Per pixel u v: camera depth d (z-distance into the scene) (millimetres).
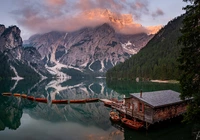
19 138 28438
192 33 18672
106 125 35438
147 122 30266
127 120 33344
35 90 102438
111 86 119375
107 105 56094
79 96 77938
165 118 31156
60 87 128375
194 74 18906
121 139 27672
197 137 27109
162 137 27922
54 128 33875
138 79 159000
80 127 34406
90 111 49344
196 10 18547
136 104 32969
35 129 33344
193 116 19234
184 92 20000
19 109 53031
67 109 52750
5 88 105375
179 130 30234
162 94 35281
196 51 19141
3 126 35438
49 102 64188
